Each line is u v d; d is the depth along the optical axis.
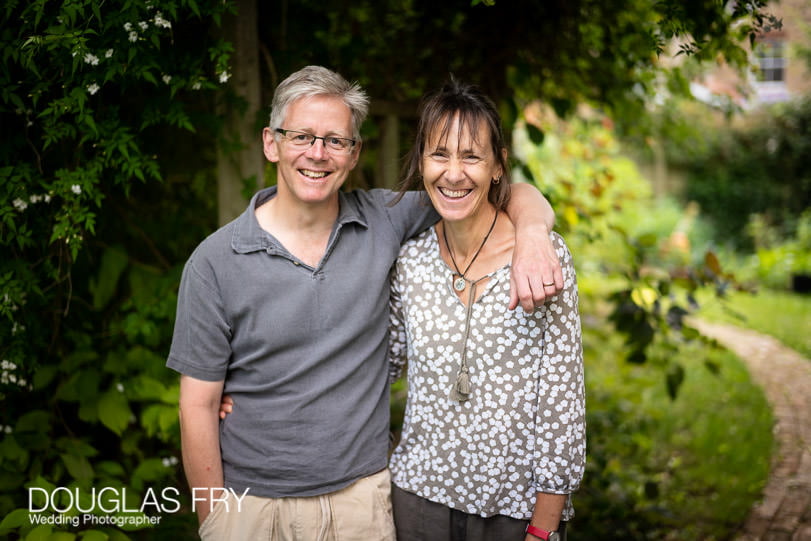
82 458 2.54
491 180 1.71
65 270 2.58
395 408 3.31
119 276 2.81
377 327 1.77
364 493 1.74
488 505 1.66
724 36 2.65
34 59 2.03
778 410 4.45
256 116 2.47
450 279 1.70
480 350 1.64
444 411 1.69
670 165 11.81
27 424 2.51
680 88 3.55
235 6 2.17
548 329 1.59
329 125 1.64
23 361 2.39
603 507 2.96
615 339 5.89
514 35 2.98
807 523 2.92
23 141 2.21
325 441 1.70
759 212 11.02
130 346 2.81
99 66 1.98
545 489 1.61
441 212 1.64
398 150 3.01
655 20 2.80
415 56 3.03
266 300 1.69
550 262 1.51
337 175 1.69
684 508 3.14
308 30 2.70
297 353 1.70
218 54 2.16
